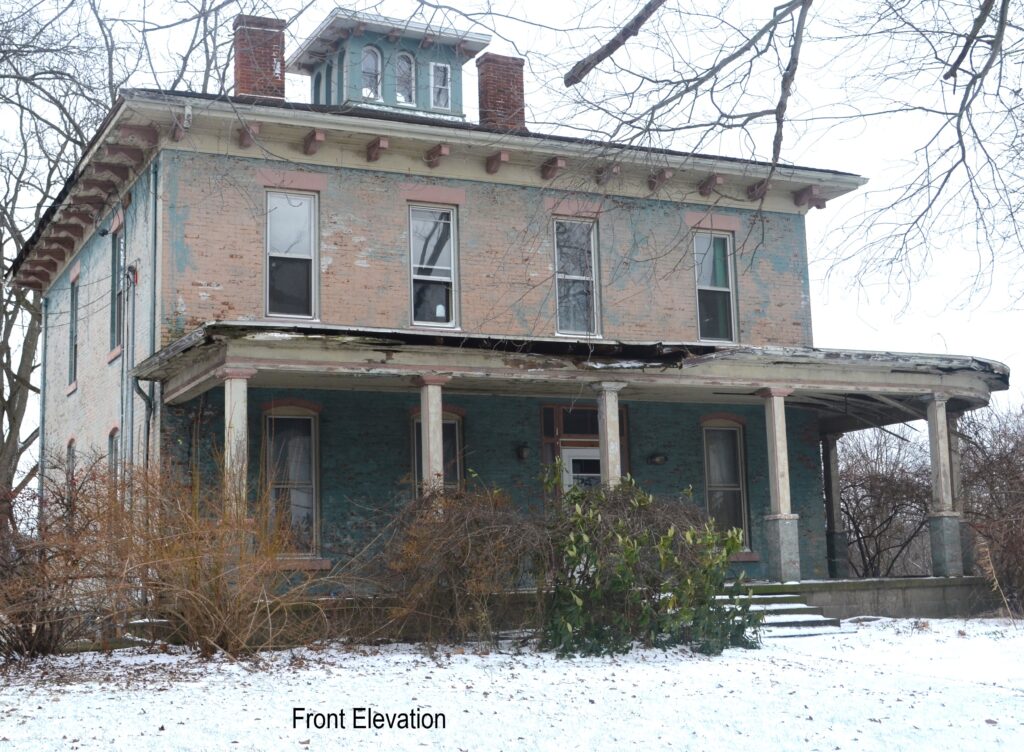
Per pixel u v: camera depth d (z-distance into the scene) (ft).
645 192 71.97
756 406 75.51
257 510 48.47
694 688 39.70
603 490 51.80
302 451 64.03
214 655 46.19
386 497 64.75
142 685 39.52
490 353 59.21
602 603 48.73
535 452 69.21
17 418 100.27
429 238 68.28
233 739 30.42
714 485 74.38
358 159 66.69
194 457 59.00
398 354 57.67
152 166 63.46
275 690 38.17
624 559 47.60
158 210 62.23
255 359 54.39
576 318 70.54
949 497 69.51
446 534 50.11
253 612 47.14
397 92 83.56
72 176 68.90
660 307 72.28
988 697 38.50
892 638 56.34
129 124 61.36
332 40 82.43
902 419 77.15
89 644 49.01
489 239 69.00
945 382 70.08
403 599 50.16
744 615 51.90
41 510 46.83
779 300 75.41
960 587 67.77
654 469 72.23
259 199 64.39
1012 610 66.59
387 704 35.50
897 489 86.58
